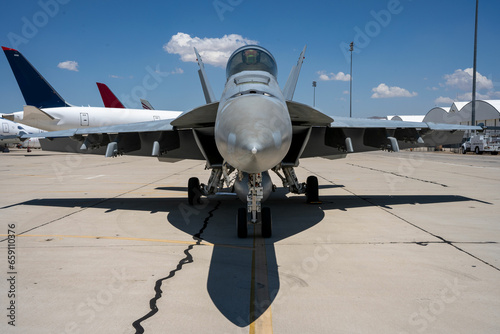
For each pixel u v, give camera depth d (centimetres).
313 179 950
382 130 870
